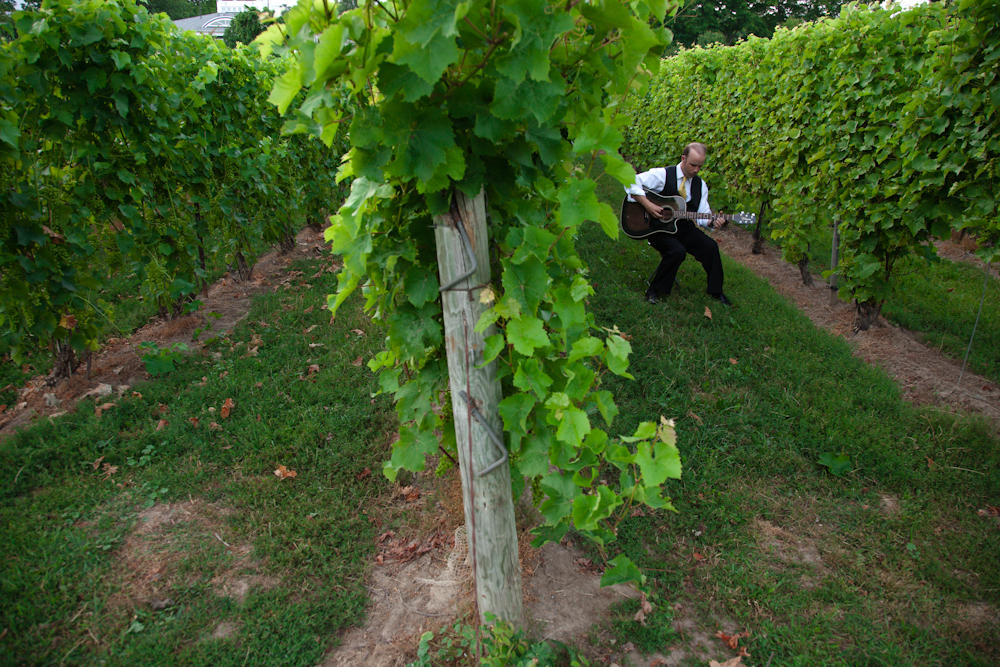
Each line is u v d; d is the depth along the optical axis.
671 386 4.00
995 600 2.52
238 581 2.52
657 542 2.80
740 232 8.59
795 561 2.74
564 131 2.06
